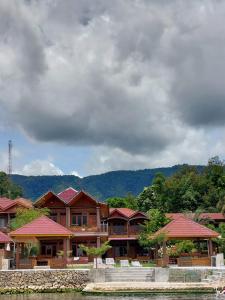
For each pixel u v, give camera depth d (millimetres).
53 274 45250
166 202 107438
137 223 73562
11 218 69375
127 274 46562
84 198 66625
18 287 44531
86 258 55812
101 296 39781
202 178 115562
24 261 49594
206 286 41500
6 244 54219
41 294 42531
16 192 135500
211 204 108250
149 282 44344
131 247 72875
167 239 51938
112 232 73188
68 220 65438
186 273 45250
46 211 64125
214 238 55500
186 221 52719
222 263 50188
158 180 110375
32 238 52031
